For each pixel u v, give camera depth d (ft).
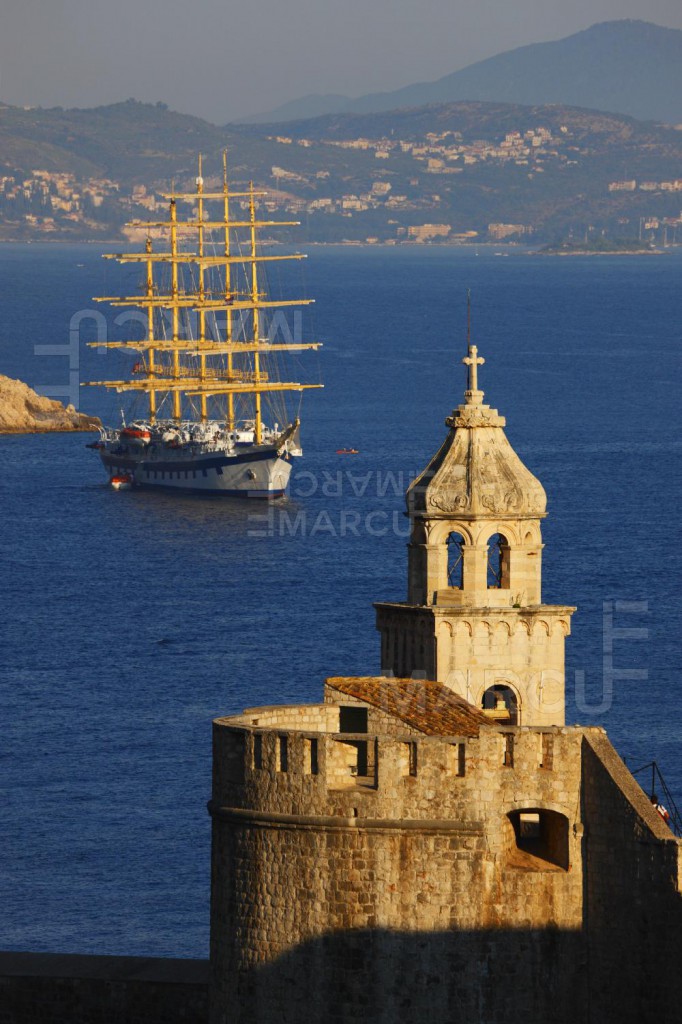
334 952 521.65
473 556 628.69
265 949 526.98
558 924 523.70
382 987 520.83
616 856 521.65
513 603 630.33
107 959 605.73
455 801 519.19
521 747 523.70
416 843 518.37
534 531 633.61
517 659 623.77
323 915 521.65
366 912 520.01
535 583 633.61
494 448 636.89
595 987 523.70
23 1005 593.42
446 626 621.31
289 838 522.88
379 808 518.37
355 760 529.45
